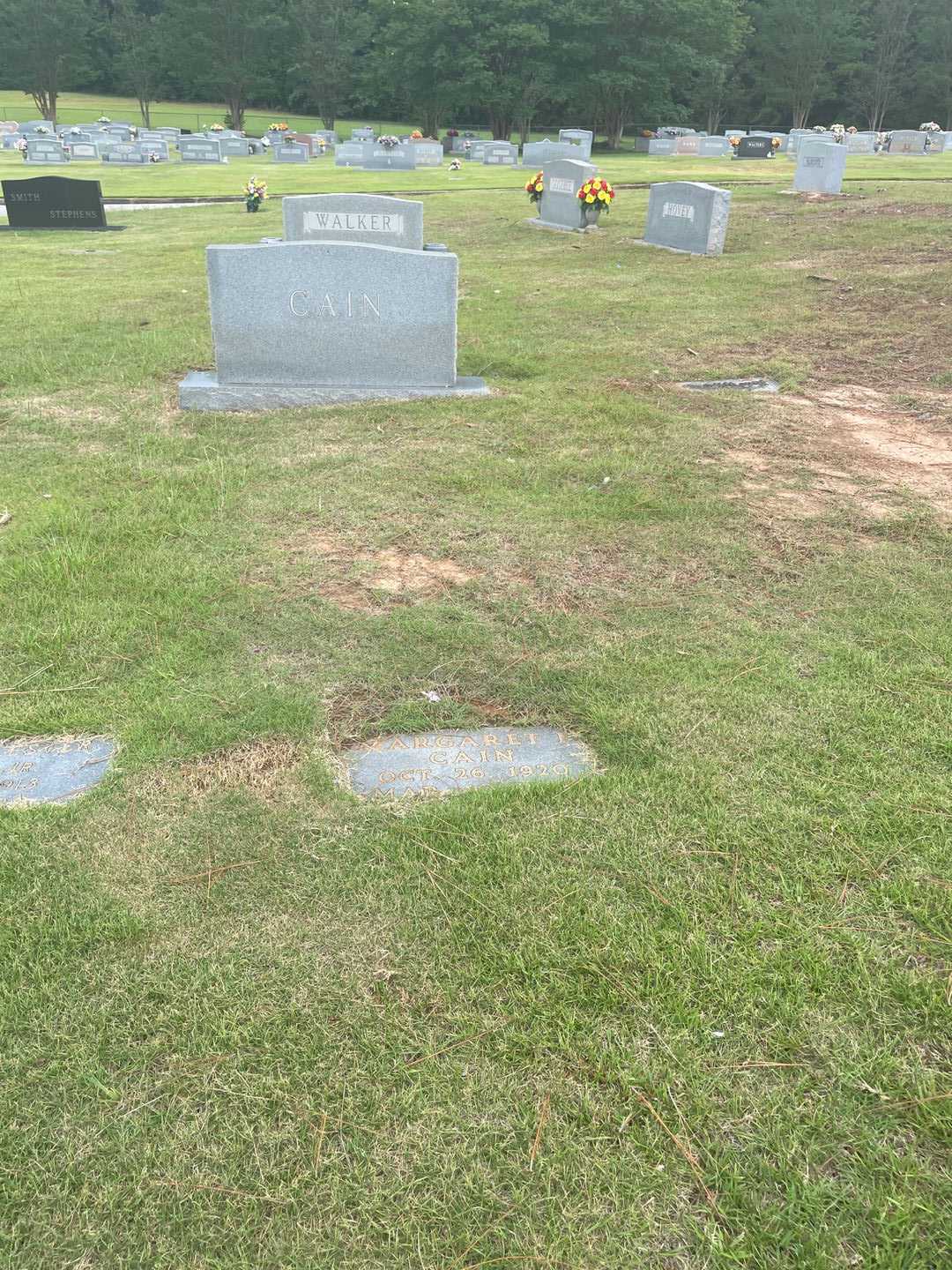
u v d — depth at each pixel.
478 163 39.81
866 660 3.83
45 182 18.80
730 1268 1.81
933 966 2.47
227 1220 1.91
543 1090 2.15
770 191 21.97
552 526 5.17
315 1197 1.94
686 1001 2.36
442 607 4.27
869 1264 1.82
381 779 3.20
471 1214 1.91
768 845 2.86
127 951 2.52
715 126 66.19
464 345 9.09
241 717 3.47
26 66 64.50
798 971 2.45
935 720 3.44
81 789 3.14
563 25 50.94
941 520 5.21
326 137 55.84
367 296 7.15
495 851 2.85
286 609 4.24
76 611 4.18
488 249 15.47
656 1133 2.06
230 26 60.88
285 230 10.96
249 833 2.93
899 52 66.00
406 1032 2.29
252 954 2.51
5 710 3.51
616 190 24.31
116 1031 2.30
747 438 6.61
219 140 44.59
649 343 9.21
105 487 5.65
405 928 2.59
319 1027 2.31
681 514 5.31
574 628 4.11
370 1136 2.06
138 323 10.08
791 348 9.02
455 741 3.40
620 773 3.19
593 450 6.34
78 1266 1.83
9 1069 2.21
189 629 4.06
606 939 2.54
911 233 14.69
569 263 13.88
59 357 8.58
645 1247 1.85
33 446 6.39
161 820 2.99
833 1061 2.21
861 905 2.65
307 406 7.30
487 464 6.06
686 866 2.79
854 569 4.66
